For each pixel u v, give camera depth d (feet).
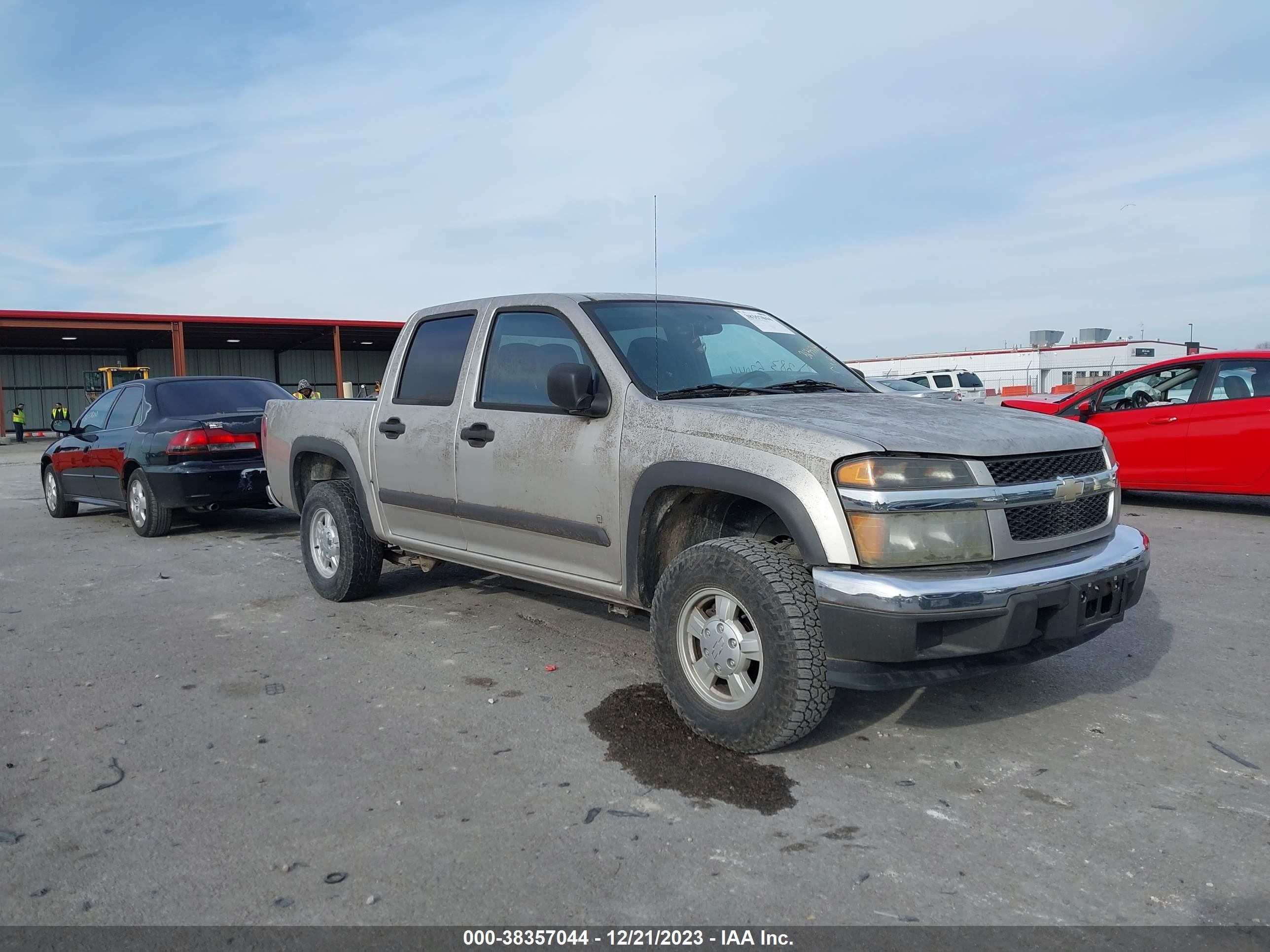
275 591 21.08
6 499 44.01
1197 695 13.60
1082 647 15.88
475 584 21.25
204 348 146.72
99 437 31.73
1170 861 9.08
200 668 15.48
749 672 11.66
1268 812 10.06
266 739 12.35
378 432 17.85
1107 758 11.46
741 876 8.86
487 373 15.85
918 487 10.56
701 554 11.69
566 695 13.85
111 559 25.91
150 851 9.45
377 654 16.03
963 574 10.57
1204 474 30.17
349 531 19.01
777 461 11.12
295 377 153.69
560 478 13.97
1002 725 12.49
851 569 10.57
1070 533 11.66
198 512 34.42
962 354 153.28
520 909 8.36
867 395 14.65
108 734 12.62
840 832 9.68
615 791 10.64
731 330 15.81
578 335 14.34
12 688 14.61
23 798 10.71
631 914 8.27
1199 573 21.49
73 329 108.17
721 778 10.94
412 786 10.84
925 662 10.75
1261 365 29.40
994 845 9.41
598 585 13.83
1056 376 144.36
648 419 12.85
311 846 9.52
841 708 13.14
